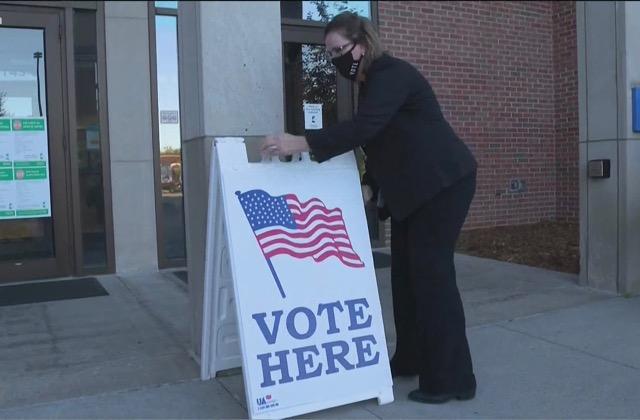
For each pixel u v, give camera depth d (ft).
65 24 20.21
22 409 10.68
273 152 10.18
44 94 20.20
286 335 10.11
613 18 16.96
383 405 10.76
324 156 10.18
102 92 20.84
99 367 12.61
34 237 20.29
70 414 10.50
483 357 13.12
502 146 29.04
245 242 10.12
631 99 16.92
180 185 22.15
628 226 17.25
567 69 29.71
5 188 19.80
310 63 19.51
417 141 10.32
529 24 29.50
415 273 10.71
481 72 28.22
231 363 12.16
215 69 11.46
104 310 16.88
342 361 10.46
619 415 10.35
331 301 10.59
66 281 20.26
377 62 10.36
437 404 10.77
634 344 13.66
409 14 26.14
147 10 21.27
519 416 10.34
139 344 14.06
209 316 11.64
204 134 11.50
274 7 11.87
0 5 19.45
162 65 21.65
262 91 11.83
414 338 11.88
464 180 10.56
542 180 30.25
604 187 17.67
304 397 10.05
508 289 18.58
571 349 13.46
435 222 10.43
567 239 25.71
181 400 11.04
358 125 9.89
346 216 11.05
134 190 21.36
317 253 10.66
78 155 20.68
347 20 10.39
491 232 27.84
